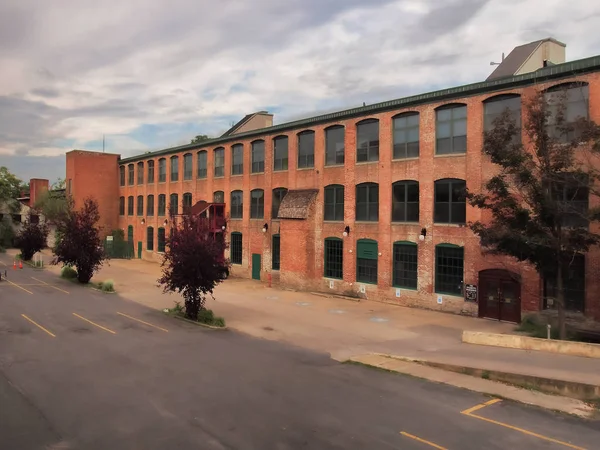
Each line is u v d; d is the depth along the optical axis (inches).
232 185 1546.5
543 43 1027.3
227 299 1080.2
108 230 2292.1
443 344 676.7
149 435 335.6
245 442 325.7
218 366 530.0
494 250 695.7
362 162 1109.1
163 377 479.5
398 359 582.9
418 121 1005.8
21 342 620.1
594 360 552.4
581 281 767.1
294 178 1294.3
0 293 1075.9
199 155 1726.1
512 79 845.8
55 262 1359.5
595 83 750.5
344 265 1141.1
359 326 809.5
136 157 2135.8
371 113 1087.0
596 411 401.1
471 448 323.0
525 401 423.8
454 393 446.3
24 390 430.0
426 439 335.9
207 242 825.5
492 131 682.8
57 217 1994.3
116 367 513.3
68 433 337.4
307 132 1264.8
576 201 735.1
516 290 846.5
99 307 929.5
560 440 338.3
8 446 314.3
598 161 713.6
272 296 1140.5
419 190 994.1
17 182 2977.4
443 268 958.4
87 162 2247.8
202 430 346.0
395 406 405.7
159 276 1508.4
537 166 657.0
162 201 1955.0
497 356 581.3
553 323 772.6
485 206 684.7
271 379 483.5
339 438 334.6
